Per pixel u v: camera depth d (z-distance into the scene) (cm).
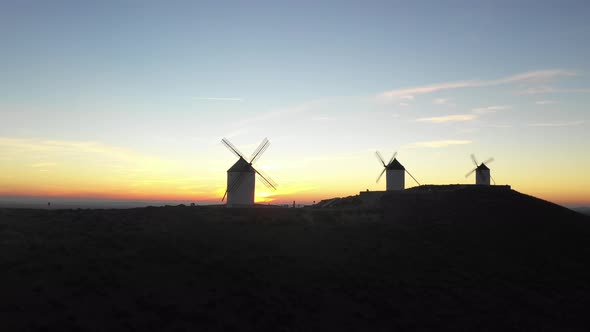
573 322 3084
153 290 2603
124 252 3186
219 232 4141
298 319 2562
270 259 3447
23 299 2272
